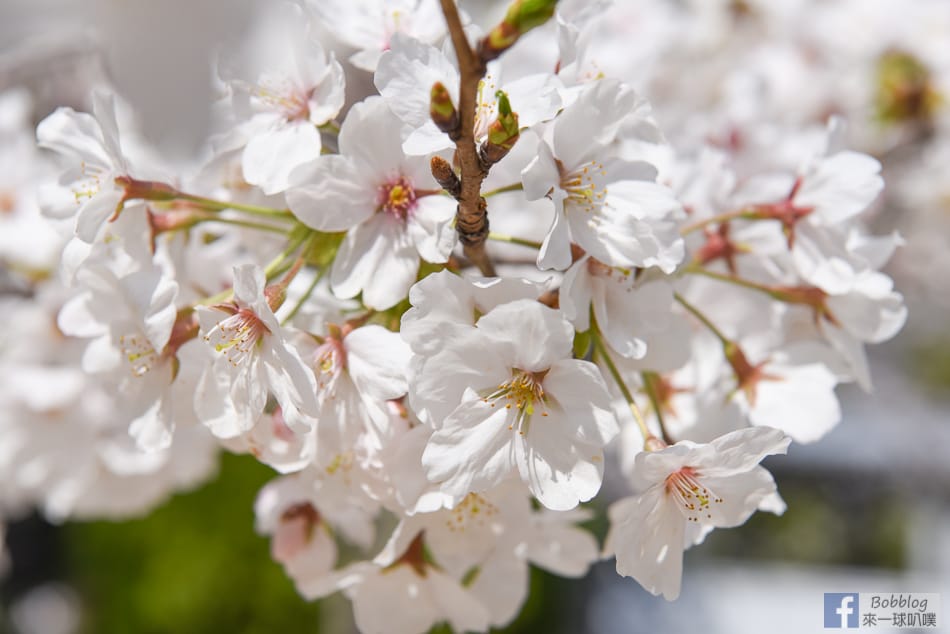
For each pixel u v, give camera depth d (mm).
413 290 416
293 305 446
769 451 417
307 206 429
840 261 457
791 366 465
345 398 428
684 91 722
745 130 597
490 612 465
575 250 432
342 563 652
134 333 444
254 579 1026
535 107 418
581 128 427
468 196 415
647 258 425
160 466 560
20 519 1318
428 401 417
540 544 463
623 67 584
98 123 438
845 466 1374
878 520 1432
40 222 563
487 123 421
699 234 472
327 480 442
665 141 438
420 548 456
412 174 431
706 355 473
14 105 580
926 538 1396
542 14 393
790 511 1455
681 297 466
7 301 584
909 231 839
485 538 448
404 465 426
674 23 677
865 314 461
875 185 455
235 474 1038
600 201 428
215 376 428
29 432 569
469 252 431
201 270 469
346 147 428
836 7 725
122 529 1043
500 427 419
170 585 1031
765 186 474
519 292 419
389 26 445
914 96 714
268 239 463
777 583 1341
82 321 452
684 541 431
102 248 444
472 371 418
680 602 1277
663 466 419
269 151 436
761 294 475
